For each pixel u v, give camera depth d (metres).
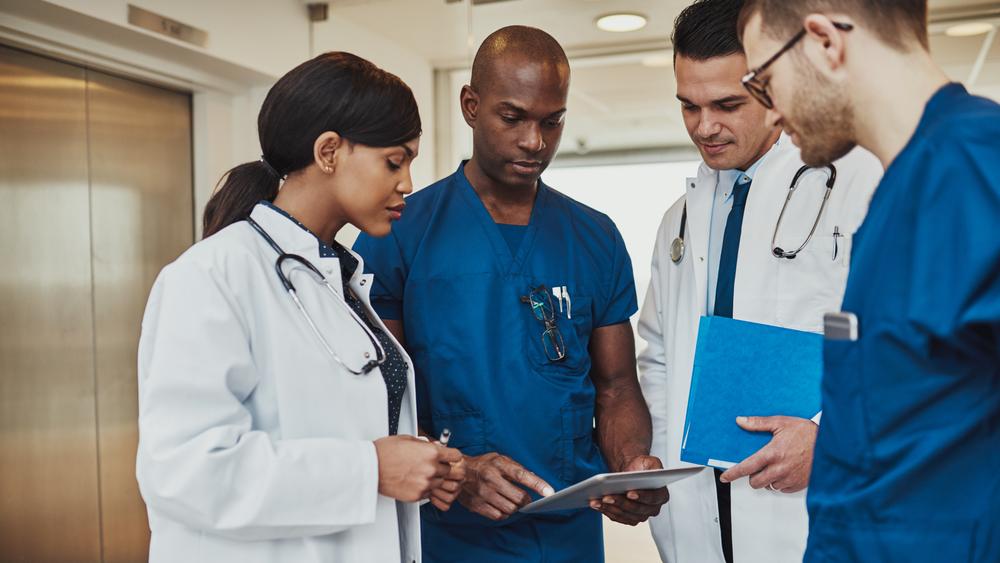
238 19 2.91
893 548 0.84
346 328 1.14
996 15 2.35
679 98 1.57
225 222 1.16
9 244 2.45
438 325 1.56
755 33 0.93
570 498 1.28
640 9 2.73
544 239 1.63
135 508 2.87
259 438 1.02
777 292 1.58
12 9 2.29
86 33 2.51
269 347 1.08
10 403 2.45
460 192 1.64
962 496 0.82
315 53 3.28
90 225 2.70
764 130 1.55
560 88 1.50
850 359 0.86
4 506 2.44
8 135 2.44
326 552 1.08
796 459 1.33
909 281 0.79
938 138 0.79
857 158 1.56
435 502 1.21
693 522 1.67
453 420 1.54
